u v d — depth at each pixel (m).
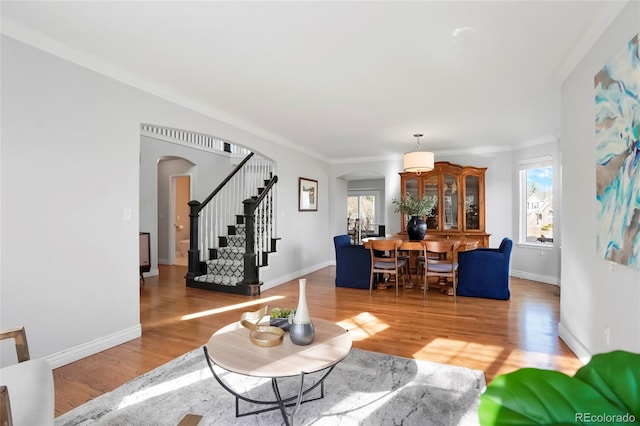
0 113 2.15
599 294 2.18
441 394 2.04
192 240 5.07
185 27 2.21
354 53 2.56
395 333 3.09
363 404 1.93
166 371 2.35
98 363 2.49
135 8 2.01
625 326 1.84
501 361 2.49
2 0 1.93
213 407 1.92
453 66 2.77
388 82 3.10
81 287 2.59
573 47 2.43
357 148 6.09
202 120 3.78
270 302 4.19
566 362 2.46
